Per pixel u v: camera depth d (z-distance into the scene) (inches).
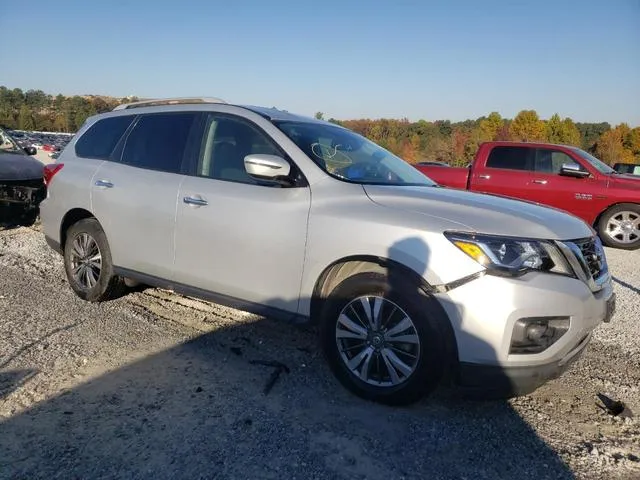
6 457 108.0
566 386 152.9
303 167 150.5
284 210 147.2
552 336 122.2
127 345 165.3
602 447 122.8
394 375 131.6
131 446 113.9
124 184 184.4
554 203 395.5
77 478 103.0
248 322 188.7
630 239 381.1
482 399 126.4
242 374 149.2
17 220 345.1
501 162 411.2
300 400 136.3
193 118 178.4
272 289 149.7
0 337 165.5
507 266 120.4
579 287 125.2
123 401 132.1
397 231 129.6
